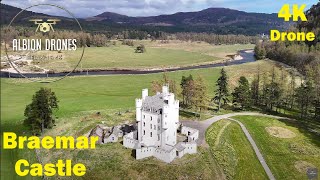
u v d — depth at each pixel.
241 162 89.94
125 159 85.75
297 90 133.00
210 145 95.44
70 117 121.31
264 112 132.25
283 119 123.00
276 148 97.81
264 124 116.38
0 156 88.81
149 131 90.38
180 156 86.50
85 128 109.38
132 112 126.88
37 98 106.81
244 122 117.69
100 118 119.12
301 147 98.00
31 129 107.88
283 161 90.44
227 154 92.06
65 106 136.25
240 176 83.25
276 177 82.94
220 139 100.31
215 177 81.38
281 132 109.31
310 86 128.12
